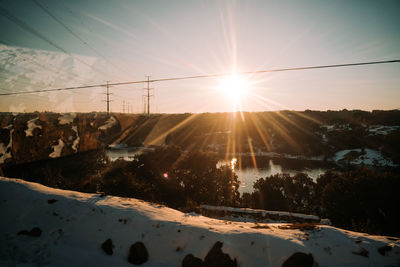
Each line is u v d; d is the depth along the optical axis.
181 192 22.34
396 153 68.25
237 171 64.50
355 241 3.89
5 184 5.38
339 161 77.31
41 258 3.63
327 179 26.64
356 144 88.56
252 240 3.92
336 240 3.94
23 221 4.36
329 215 19.81
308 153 91.06
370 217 16.78
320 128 125.06
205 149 102.25
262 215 11.54
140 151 72.75
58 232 4.18
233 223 5.19
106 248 3.87
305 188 29.50
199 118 148.50
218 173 25.80
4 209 4.60
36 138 17.36
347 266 3.38
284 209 25.80
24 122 16.77
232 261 3.62
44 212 4.59
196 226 4.30
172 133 114.81
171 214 5.24
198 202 21.72
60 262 3.58
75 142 21.06
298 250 3.62
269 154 94.12
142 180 19.38
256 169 67.38
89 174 17.72
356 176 21.14
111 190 14.58
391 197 17.25
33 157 16.95
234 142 114.62
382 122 112.25
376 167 63.88
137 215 4.64
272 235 4.06
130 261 3.71
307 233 4.27
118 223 4.37
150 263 3.69
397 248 3.58
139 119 87.62
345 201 18.58
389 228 15.30
